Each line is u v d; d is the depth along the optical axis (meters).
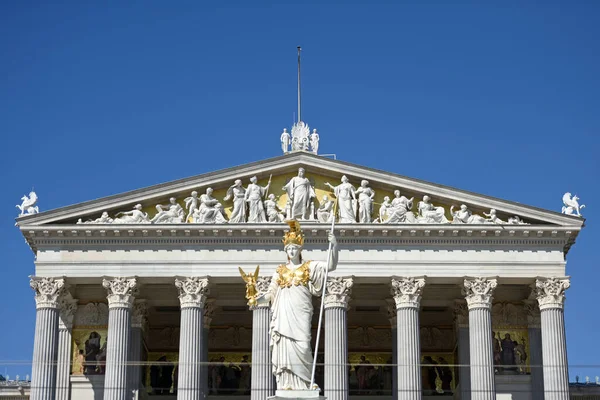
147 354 82.88
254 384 68.06
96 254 71.25
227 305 79.00
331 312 69.69
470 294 70.81
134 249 71.31
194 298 70.19
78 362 75.19
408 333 69.56
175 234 71.00
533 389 74.31
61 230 70.94
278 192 73.12
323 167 72.50
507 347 75.81
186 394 68.31
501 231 71.06
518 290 76.00
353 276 70.38
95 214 71.94
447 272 70.94
